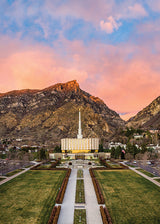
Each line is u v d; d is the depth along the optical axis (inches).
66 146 7431.1
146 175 3262.8
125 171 3676.2
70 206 1850.4
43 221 1529.3
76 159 6378.0
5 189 2423.7
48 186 2564.0
